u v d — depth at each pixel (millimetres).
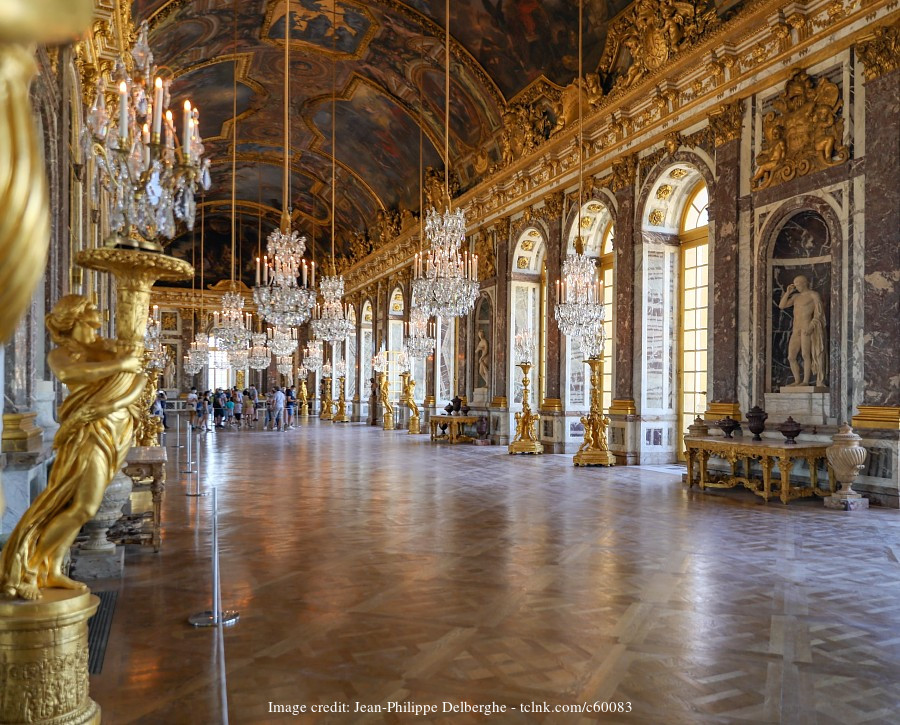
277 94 26203
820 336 11516
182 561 6969
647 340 15914
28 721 2828
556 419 19188
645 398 15914
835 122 11289
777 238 12352
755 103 12852
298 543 7766
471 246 24734
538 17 17938
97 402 3213
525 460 17219
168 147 4051
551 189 19516
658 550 7445
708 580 6289
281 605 5551
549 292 19641
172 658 4457
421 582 6215
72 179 9367
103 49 11211
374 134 27938
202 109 26656
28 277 1230
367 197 33500
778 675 4211
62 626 2908
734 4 13266
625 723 3600
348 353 39875
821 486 11070
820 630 4992
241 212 43031
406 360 28812
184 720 3621
